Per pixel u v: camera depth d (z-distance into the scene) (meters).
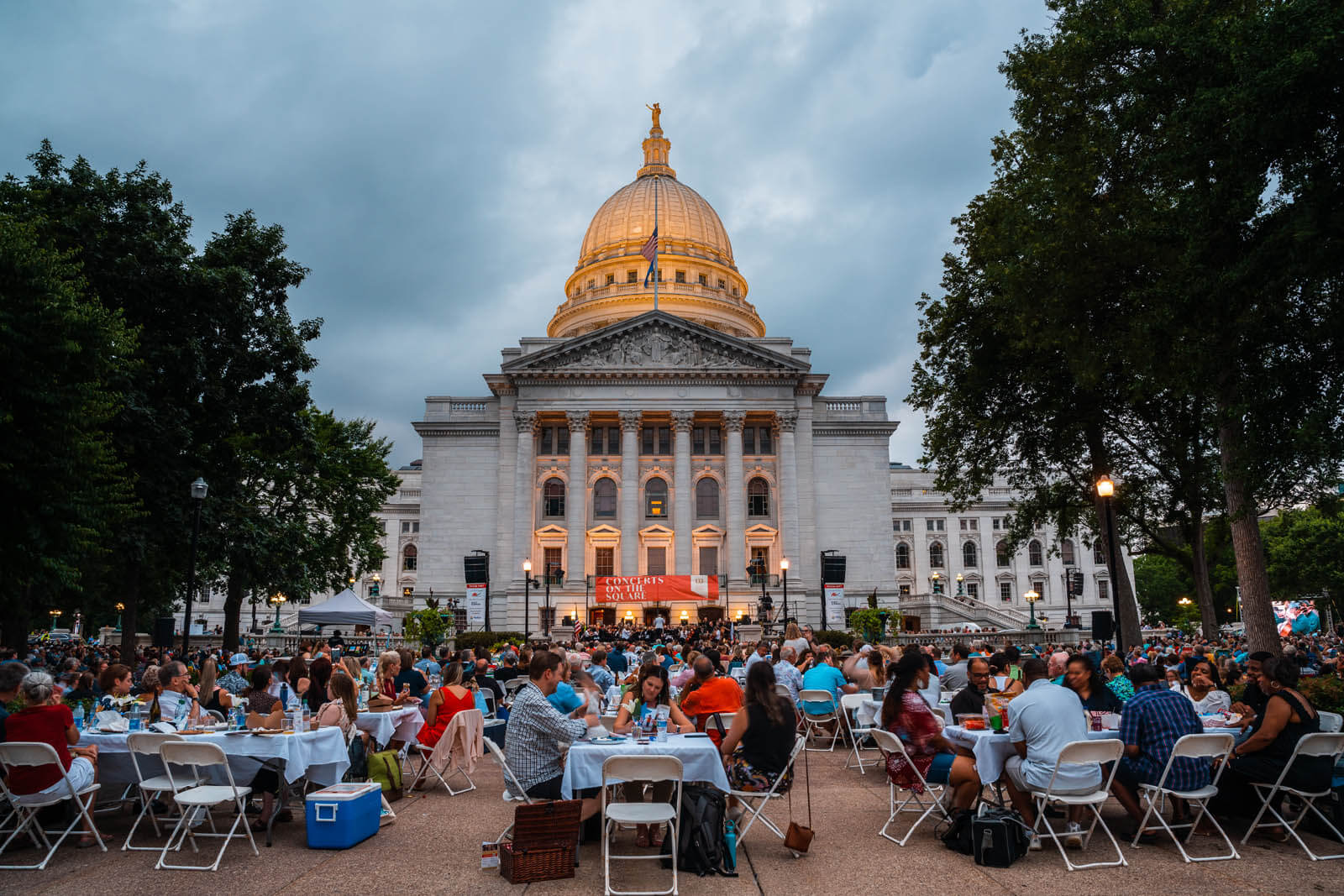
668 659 27.95
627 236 106.31
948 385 40.38
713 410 72.19
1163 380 26.83
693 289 99.75
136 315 33.06
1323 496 21.73
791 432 72.25
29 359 19.03
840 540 72.94
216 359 35.81
